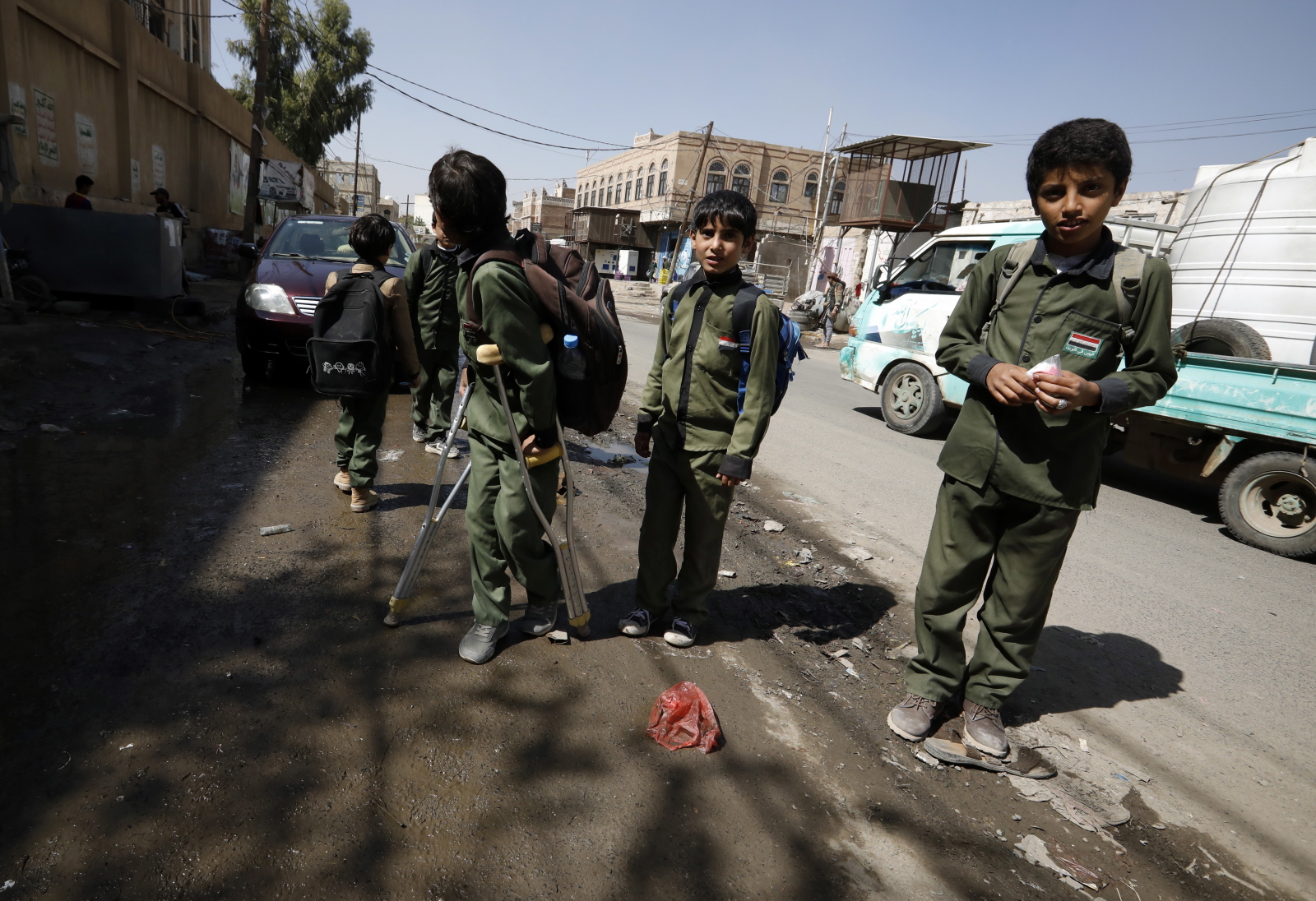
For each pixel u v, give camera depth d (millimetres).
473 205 2275
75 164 11422
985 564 2387
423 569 3240
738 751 2318
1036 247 2219
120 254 8367
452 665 2555
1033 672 3068
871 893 1839
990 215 19016
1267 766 2561
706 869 1840
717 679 2711
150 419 5062
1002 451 2215
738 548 4059
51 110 10695
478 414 2512
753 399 2520
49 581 2775
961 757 2375
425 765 2064
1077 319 2127
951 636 2453
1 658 2297
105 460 4160
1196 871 2037
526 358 2305
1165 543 4949
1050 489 2166
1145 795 2342
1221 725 2793
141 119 13805
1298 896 1979
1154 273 2055
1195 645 3455
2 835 1685
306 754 2047
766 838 1972
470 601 3016
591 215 42375
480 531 2547
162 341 7812
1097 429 2164
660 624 3062
